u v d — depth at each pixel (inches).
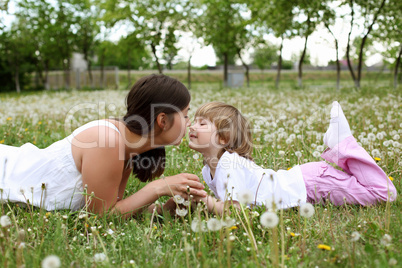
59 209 97.6
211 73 1411.2
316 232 84.3
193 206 96.9
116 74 1282.0
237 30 920.9
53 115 318.0
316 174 104.5
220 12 915.4
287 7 666.2
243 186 97.3
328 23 651.5
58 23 1147.9
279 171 106.7
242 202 72.0
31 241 80.1
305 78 1430.9
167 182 96.2
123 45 1024.9
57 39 1173.1
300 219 91.5
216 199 98.7
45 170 97.8
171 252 76.2
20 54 1256.8
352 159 104.1
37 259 67.2
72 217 91.8
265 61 1646.2
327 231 85.1
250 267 66.0
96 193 91.7
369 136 149.3
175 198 83.8
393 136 169.6
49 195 97.3
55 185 96.8
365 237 81.7
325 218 93.5
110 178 91.3
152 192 95.2
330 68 1763.0
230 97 500.1
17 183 98.9
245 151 105.6
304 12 652.7
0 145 110.0
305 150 153.8
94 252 75.5
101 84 1253.1
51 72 1418.6
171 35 956.6
